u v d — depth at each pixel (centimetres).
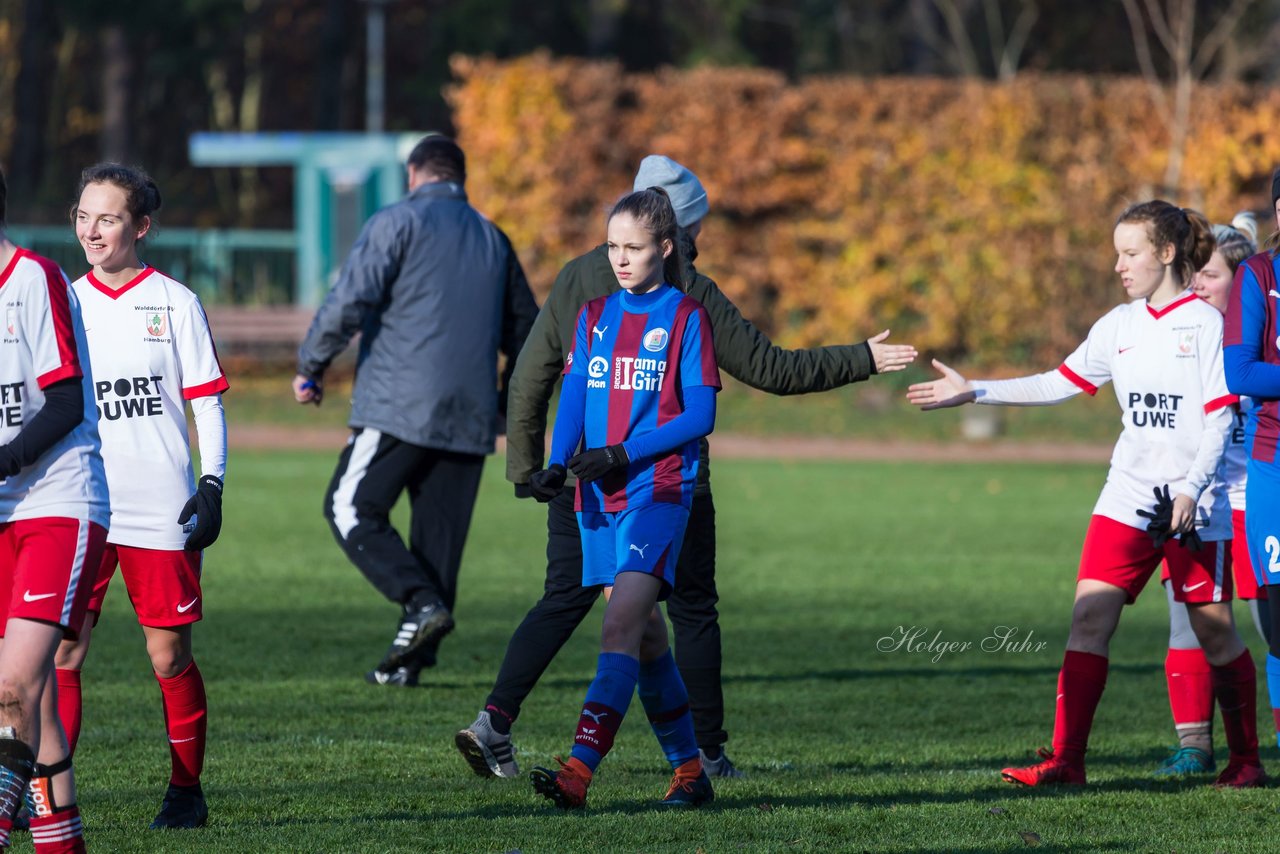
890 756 2258
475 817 1809
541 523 5200
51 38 15525
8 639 1416
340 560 4294
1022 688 2811
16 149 13850
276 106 17875
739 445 7600
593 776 2089
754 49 15750
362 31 17062
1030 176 8888
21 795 1395
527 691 1903
